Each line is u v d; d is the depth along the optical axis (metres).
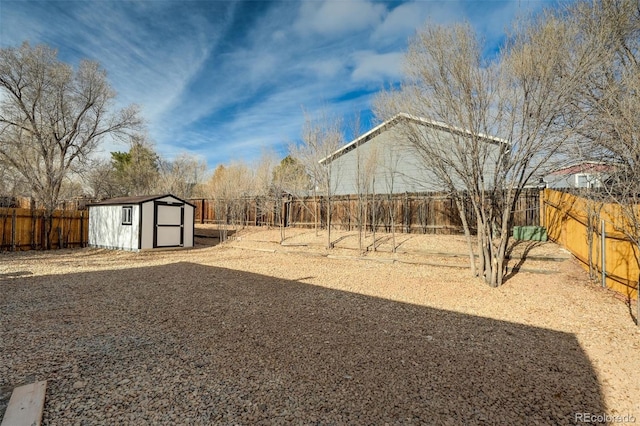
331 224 15.35
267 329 4.41
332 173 16.38
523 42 6.18
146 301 5.83
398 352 3.66
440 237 11.72
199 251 13.86
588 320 4.74
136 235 13.73
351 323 4.69
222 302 5.79
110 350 3.65
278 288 6.92
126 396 2.67
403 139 7.77
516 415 2.47
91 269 9.34
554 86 5.89
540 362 3.41
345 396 2.72
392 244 11.45
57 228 14.73
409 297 6.15
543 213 10.66
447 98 6.65
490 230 7.23
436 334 4.25
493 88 6.46
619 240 6.03
